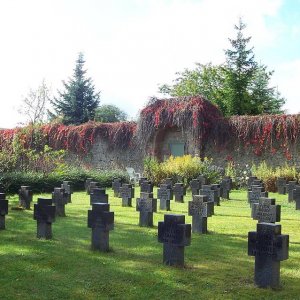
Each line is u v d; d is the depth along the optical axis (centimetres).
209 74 4681
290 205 1638
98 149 3123
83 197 1852
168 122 2770
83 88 5109
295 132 2488
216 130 2695
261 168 2322
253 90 4297
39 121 4062
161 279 683
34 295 610
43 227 959
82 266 747
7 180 1891
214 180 2136
